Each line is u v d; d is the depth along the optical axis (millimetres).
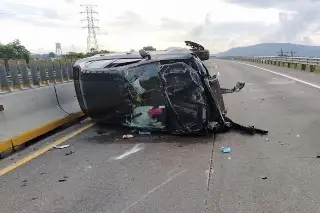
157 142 6262
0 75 8078
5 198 4035
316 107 9336
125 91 6703
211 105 6590
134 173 4691
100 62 7426
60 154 5770
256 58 52094
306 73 22875
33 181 4551
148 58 6820
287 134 6535
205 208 3564
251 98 11680
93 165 5105
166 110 6609
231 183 4211
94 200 3873
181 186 4176
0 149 5715
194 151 5613
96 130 7441
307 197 3756
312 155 5207
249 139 6262
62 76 11594
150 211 3545
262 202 3664
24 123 6629
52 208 3721
